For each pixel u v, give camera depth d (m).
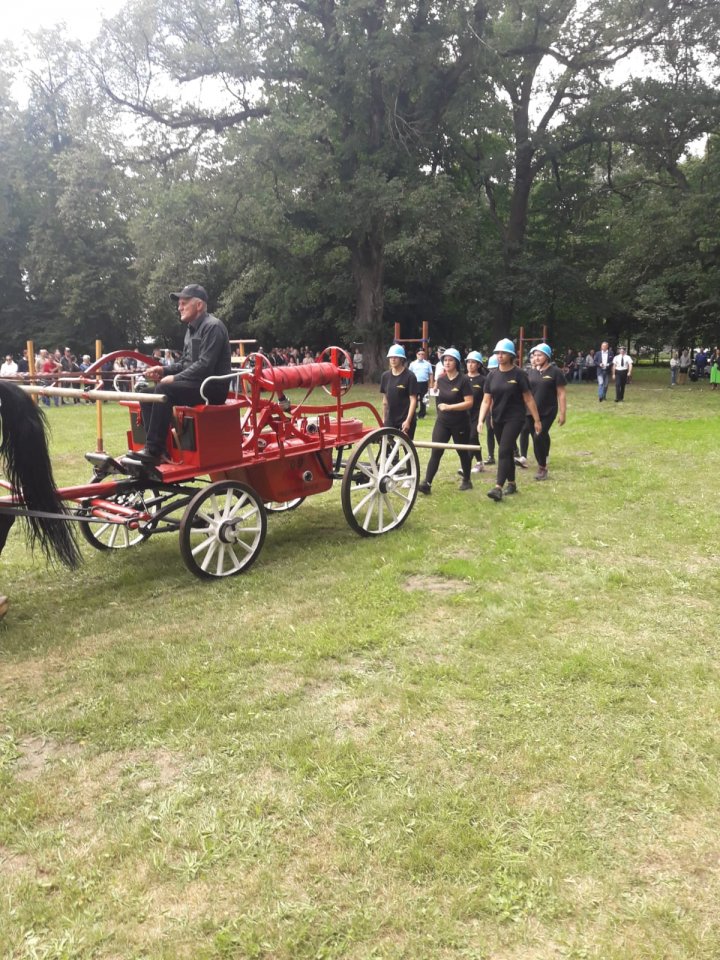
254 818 2.92
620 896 2.50
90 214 26.31
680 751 3.29
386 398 8.59
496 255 33.47
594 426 14.95
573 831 2.79
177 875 2.65
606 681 3.92
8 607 5.29
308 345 39.28
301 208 25.72
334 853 2.72
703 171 25.09
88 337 38.69
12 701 3.94
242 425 6.63
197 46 23.92
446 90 27.77
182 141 25.64
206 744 3.44
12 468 4.88
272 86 26.55
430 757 3.29
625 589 5.34
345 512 6.74
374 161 27.23
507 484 9.27
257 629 4.77
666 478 9.35
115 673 4.20
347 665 4.26
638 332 42.50
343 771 3.19
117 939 2.39
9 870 2.71
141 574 5.95
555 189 37.03
